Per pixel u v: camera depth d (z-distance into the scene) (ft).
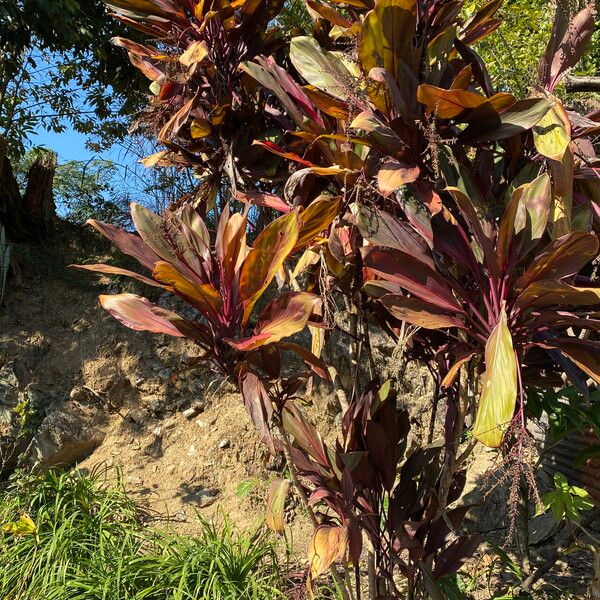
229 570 10.95
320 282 8.35
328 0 8.20
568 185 6.32
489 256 6.01
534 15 16.56
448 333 7.38
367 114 6.34
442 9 7.41
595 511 10.22
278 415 7.64
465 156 7.14
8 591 11.51
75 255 22.45
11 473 16.78
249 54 9.24
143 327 6.64
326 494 7.54
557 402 8.02
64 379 18.21
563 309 6.53
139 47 9.40
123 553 11.75
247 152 9.24
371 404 8.19
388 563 8.55
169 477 16.14
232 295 6.79
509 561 10.50
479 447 15.30
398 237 6.67
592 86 8.31
